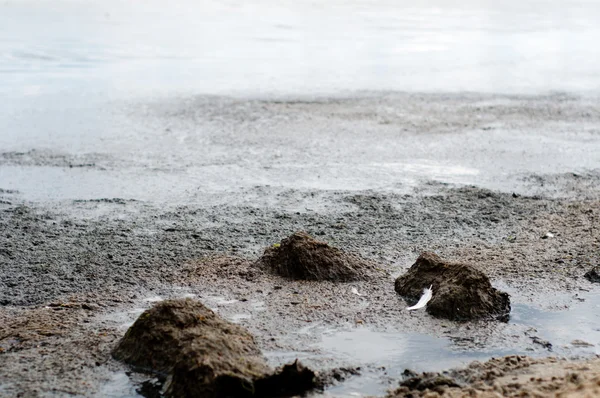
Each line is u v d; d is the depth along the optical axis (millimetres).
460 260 12664
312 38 43375
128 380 8766
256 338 9742
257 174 17922
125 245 13047
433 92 29016
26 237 13281
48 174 17406
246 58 35656
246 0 65688
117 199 15719
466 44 42938
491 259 12742
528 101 27922
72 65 32375
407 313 10664
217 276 11797
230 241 13391
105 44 38375
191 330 9219
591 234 14094
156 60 34375
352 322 10352
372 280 11797
